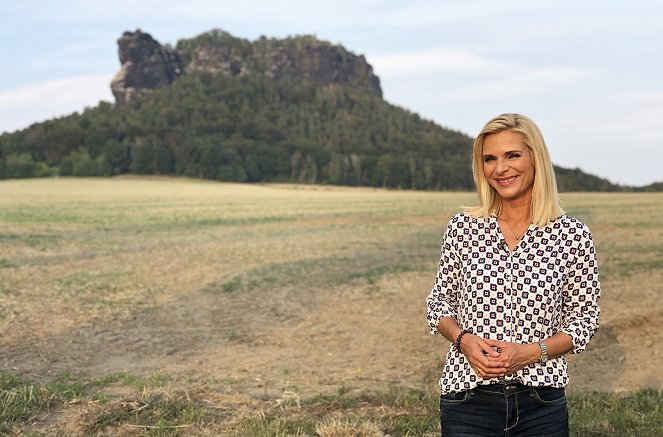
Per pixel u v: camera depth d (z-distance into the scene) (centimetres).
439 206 5241
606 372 707
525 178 255
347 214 4166
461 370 253
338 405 565
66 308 1094
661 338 835
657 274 1389
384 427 504
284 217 3900
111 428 502
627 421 511
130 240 2475
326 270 1609
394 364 746
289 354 802
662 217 3519
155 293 1273
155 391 598
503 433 250
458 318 262
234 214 4191
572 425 505
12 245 2186
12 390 592
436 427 507
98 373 704
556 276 249
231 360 768
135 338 894
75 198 6109
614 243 2155
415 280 1409
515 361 238
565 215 255
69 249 2127
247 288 1336
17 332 902
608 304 1041
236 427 505
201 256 1942
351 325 978
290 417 528
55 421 518
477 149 261
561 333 247
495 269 252
